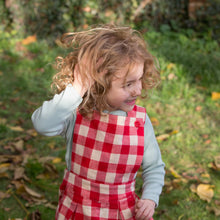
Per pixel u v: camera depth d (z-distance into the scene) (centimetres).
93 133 164
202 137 361
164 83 466
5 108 412
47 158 317
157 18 651
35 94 445
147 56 158
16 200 271
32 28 623
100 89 156
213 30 641
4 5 640
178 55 543
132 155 165
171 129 375
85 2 611
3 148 336
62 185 175
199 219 254
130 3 629
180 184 290
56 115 156
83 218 166
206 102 432
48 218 253
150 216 165
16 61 540
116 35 158
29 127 376
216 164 312
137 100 430
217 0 645
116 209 166
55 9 611
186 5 655
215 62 523
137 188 285
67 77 164
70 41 196
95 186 165
